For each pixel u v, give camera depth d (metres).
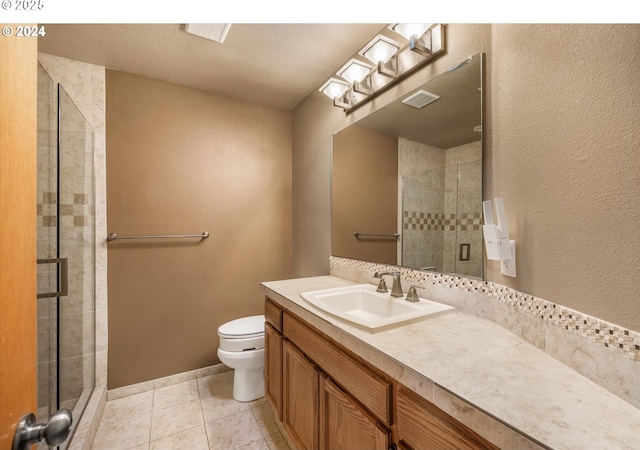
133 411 1.78
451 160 1.20
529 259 0.84
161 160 2.06
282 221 2.56
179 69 1.92
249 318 2.14
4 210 0.41
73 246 1.59
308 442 1.21
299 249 2.49
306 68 1.91
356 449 0.92
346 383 0.98
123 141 1.94
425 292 1.35
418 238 1.38
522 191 0.87
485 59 1.07
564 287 0.71
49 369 1.27
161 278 2.07
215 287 2.26
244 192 2.38
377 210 1.62
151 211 2.03
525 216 0.86
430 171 1.30
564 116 0.71
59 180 1.35
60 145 1.43
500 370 0.69
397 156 1.49
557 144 0.73
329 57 1.78
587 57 0.65
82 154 1.68
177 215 2.12
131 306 1.97
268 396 1.66
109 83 1.90
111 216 1.91
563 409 0.54
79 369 1.65
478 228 1.10
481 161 1.08
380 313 1.40
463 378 0.65
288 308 1.38
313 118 2.26
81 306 1.67
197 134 2.19
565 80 0.71
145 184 2.01
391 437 0.80
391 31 1.48
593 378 0.63
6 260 0.42
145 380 2.01
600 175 0.62
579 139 0.67
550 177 0.76
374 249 1.66
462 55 1.16
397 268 1.51
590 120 0.64
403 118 1.45
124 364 1.95
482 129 1.08
